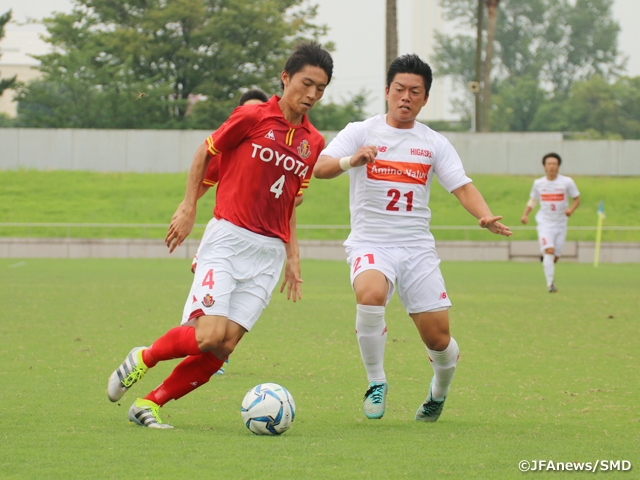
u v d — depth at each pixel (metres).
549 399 22.98
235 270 18.34
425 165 20.88
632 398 23.14
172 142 136.88
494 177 132.88
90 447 16.00
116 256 104.50
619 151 137.50
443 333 19.98
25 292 53.84
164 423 18.69
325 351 31.58
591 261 104.62
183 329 18.25
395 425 19.34
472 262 102.19
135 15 164.62
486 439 17.69
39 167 135.88
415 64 20.55
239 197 18.34
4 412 19.67
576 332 37.78
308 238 111.31
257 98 29.30
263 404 17.56
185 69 161.75
